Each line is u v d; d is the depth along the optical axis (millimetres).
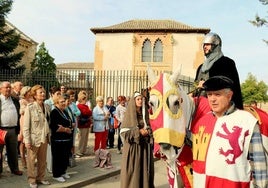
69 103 9680
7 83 8016
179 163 3977
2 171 8445
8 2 29047
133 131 6043
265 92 48375
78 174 8703
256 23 23609
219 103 3131
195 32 36750
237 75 4512
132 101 6250
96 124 11125
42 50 44594
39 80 20703
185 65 36812
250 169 3021
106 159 9492
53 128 7816
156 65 37094
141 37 37469
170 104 3688
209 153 3121
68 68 59000
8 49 28938
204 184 3117
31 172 7215
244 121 3047
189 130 3930
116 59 37719
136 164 6090
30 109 7215
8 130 8031
